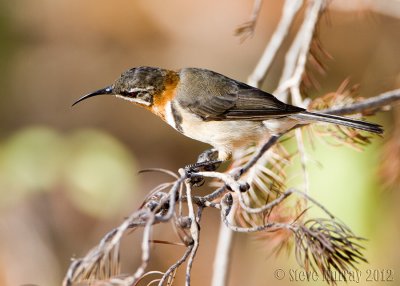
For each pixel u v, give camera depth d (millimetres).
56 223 13438
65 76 16391
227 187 7684
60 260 13516
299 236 6480
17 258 13266
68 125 16109
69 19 16469
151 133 15836
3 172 12609
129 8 16297
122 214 13844
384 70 14523
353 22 14617
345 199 10672
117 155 13000
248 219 8125
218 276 10055
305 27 10344
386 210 11758
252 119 9734
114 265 5582
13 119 15992
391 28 14617
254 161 8711
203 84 9984
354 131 9164
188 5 16047
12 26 16297
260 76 10688
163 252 13844
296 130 9250
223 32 15859
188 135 10242
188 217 6402
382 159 10500
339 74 14617
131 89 9875
